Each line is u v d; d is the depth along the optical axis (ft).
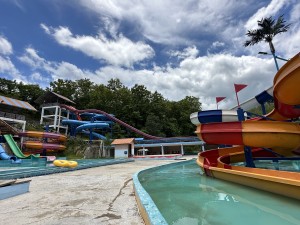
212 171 33.04
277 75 25.80
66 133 134.21
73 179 29.81
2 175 30.48
